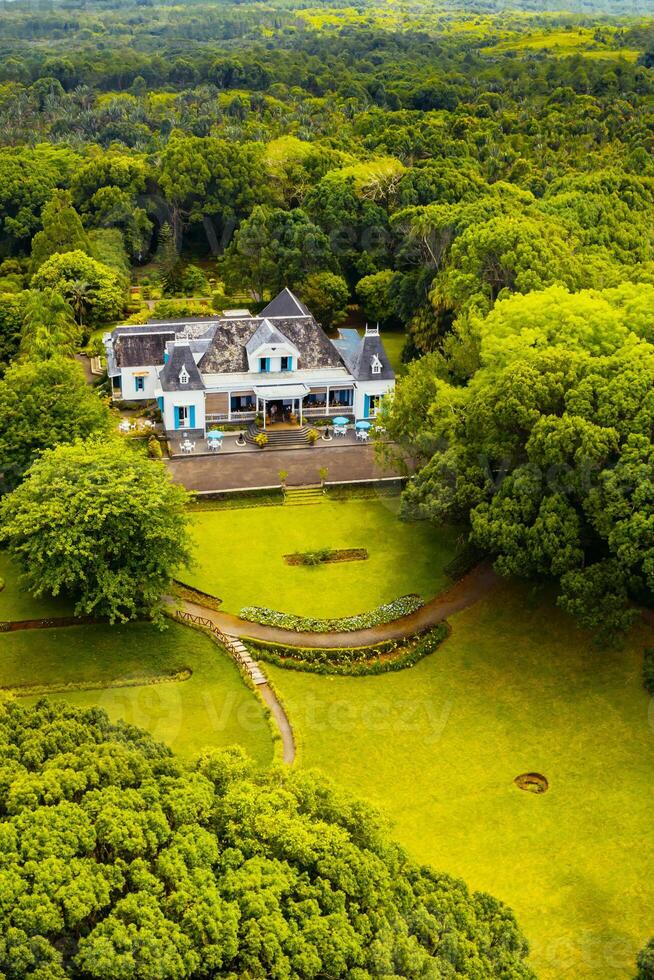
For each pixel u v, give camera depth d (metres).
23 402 102.12
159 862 49.47
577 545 85.25
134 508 87.62
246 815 53.38
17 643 86.88
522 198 166.38
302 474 116.00
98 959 44.34
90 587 88.81
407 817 73.12
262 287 167.50
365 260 170.25
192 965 45.53
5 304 152.38
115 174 197.62
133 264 197.12
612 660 88.31
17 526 86.81
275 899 48.66
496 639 91.06
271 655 87.81
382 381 126.19
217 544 103.50
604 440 84.44
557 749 79.94
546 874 69.38
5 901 45.53
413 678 86.75
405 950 48.69
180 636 89.44
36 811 49.91
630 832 72.94
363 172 177.88
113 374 132.38
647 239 148.62
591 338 97.50
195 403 122.56
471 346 112.56
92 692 82.38
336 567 100.44
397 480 114.81
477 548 101.00
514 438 91.81
